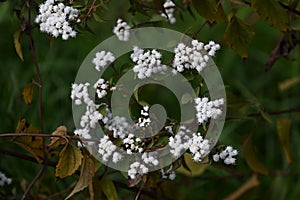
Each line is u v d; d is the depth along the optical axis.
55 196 0.80
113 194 0.71
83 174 0.67
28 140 0.72
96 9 0.70
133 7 0.73
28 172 0.92
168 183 0.81
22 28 0.72
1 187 0.79
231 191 0.97
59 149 0.82
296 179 0.97
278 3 0.72
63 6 0.66
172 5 0.76
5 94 0.97
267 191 0.96
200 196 0.96
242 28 0.69
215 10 0.68
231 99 0.73
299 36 0.79
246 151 0.80
